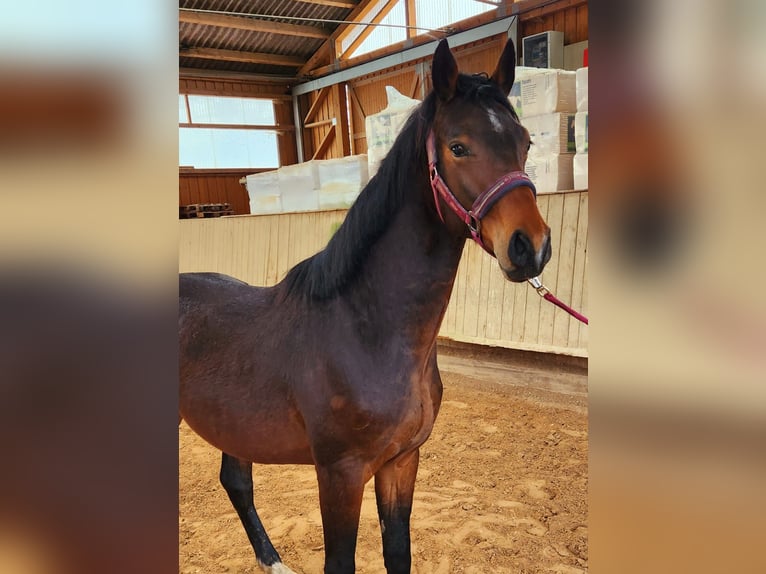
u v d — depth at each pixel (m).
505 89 1.44
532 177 4.16
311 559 2.18
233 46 10.22
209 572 2.12
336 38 10.04
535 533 2.29
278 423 1.50
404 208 1.36
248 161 11.09
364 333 1.37
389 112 5.15
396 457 1.48
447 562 2.10
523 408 3.78
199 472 3.07
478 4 7.68
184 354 1.67
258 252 6.45
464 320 4.46
